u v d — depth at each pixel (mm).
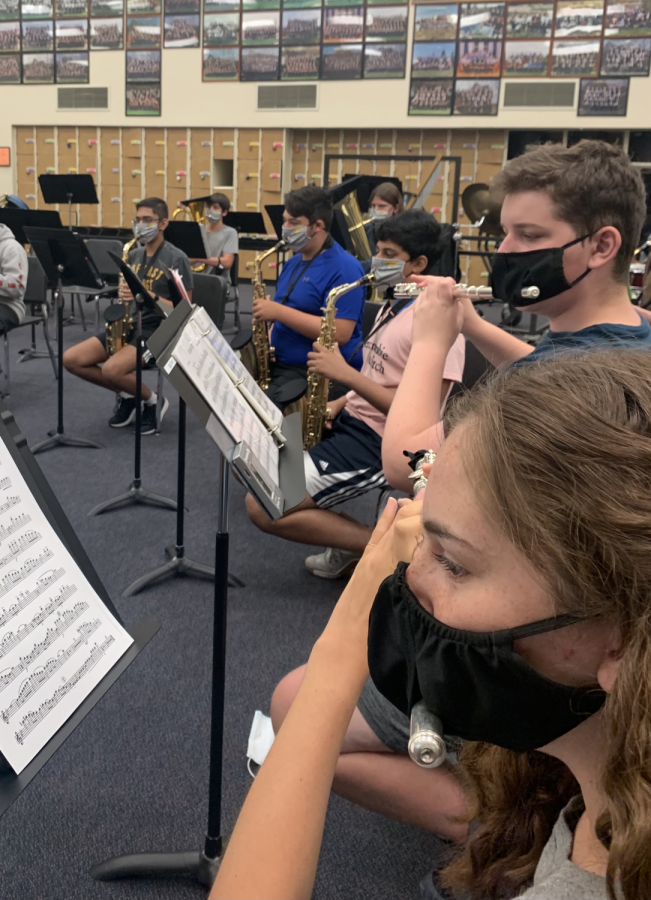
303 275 2896
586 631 439
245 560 2508
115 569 2400
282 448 1459
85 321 6641
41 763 788
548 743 506
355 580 640
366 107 8195
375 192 4387
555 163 1208
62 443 3551
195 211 6387
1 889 1267
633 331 1191
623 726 416
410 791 1102
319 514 2232
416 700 561
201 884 1282
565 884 450
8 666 820
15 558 883
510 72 7723
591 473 418
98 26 8695
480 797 662
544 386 467
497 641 459
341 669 609
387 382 2127
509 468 438
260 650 1988
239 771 1555
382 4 7859
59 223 5840
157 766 1561
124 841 1376
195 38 8461
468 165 8203
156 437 3779
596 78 7531
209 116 8664
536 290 1261
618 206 1191
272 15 8180
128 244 3844
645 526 402
